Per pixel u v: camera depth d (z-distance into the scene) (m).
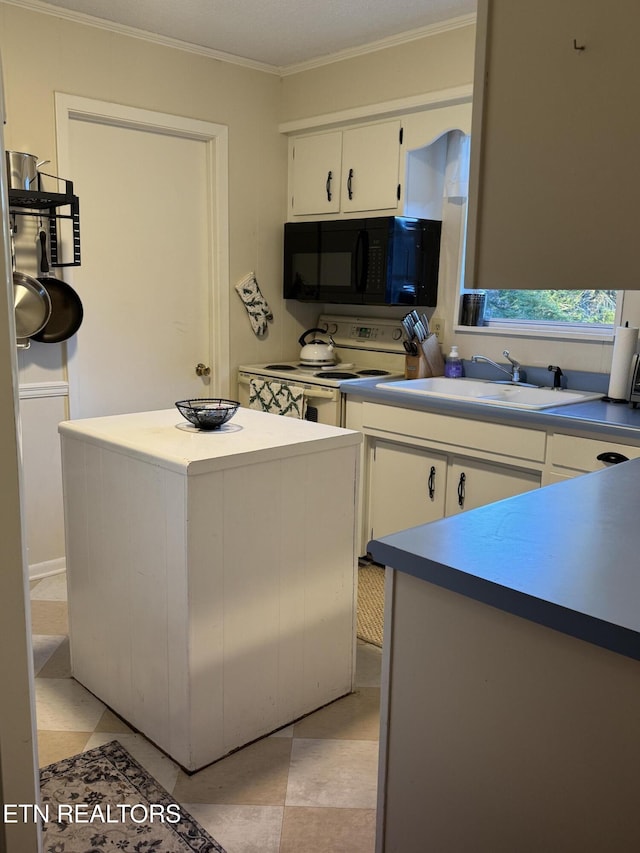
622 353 2.86
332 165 3.75
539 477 2.73
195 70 3.54
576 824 1.11
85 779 1.96
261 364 4.06
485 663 1.20
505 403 2.78
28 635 0.75
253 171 3.87
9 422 0.71
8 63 2.96
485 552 1.24
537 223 1.04
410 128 3.37
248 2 2.97
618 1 0.93
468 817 1.27
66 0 2.97
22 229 3.07
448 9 3.02
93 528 2.22
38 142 3.09
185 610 1.90
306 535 2.17
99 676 2.33
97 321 3.47
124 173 3.46
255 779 1.98
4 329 0.69
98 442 2.12
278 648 2.15
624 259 0.96
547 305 3.35
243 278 3.90
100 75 3.22
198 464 1.84
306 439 2.13
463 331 3.56
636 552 1.25
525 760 1.17
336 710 2.32
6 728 0.74
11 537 0.72
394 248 3.38
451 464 3.04
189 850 1.73
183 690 1.96
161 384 3.76
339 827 1.80
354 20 3.16
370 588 3.26
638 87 0.92
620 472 1.81
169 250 3.69
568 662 1.08
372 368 3.98
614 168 0.96
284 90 3.91
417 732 1.33
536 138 1.03
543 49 1.01
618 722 1.04
